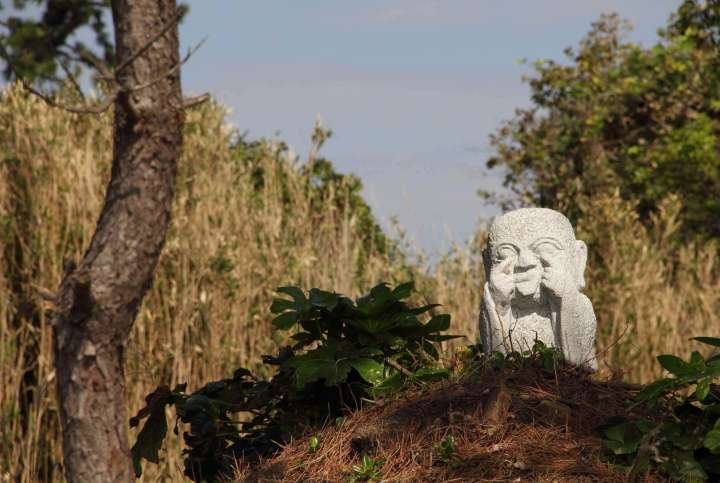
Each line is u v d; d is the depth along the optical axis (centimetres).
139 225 464
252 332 1321
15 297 1231
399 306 751
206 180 1438
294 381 735
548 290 763
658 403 646
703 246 2089
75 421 466
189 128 1439
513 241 781
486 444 599
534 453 587
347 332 762
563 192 2027
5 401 1123
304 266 1405
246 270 1346
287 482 622
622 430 590
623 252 1611
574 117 2347
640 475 574
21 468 1145
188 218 1348
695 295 1683
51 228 1254
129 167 466
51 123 1319
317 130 1556
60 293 468
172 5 473
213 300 1280
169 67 470
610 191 1944
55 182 1272
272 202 1504
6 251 1268
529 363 695
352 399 734
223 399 777
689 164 2200
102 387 468
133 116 455
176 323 1236
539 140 2330
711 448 555
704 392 568
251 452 741
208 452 766
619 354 1480
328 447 646
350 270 1434
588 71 2409
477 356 784
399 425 632
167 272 1293
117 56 469
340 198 1855
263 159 1636
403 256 1488
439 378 700
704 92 2283
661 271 1625
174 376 1213
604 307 1545
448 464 585
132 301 469
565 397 649
